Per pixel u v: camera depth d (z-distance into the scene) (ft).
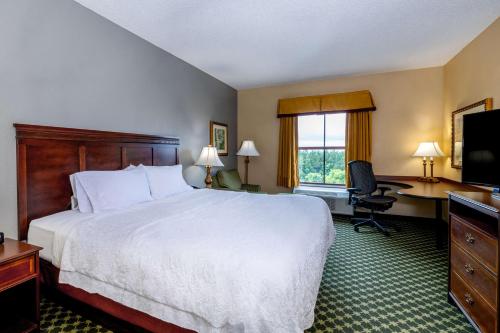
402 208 13.33
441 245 9.57
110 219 5.78
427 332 5.07
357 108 13.58
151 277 4.13
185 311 3.89
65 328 5.11
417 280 7.20
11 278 4.25
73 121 7.11
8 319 4.89
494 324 4.43
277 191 16.11
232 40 9.62
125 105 8.71
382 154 13.55
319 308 5.87
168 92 10.73
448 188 9.92
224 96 15.31
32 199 6.13
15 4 5.84
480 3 7.26
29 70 6.12
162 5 7.36
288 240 4.49
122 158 8.42
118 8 7.48
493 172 5.59
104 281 4.61
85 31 7.39
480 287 4.85
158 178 8.55
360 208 14.01
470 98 9.76
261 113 16.38
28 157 6.05
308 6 7.39
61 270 5.04
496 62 8.15
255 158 16.62
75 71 7.14
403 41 9.70
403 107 13.08
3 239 4.79
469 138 6.25
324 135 15.20
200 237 4.58
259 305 3.43
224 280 3.66
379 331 5.09
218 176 13.71
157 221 5.54
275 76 14.06
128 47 8.81
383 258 8.71
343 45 10.05
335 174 15.11
